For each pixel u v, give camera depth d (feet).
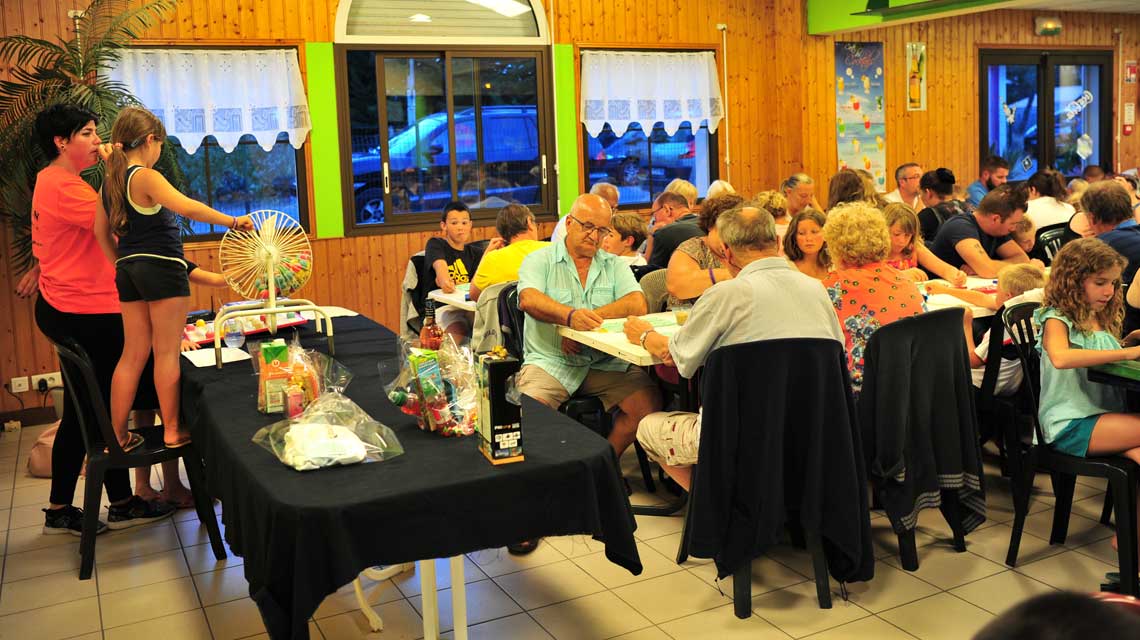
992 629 1.60
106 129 16.74
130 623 9.83
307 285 22.06
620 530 7.65
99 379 12.37
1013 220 15.49
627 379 12.41
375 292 22.85
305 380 8.79
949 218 17.49
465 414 8.07
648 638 9.09
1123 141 34.81
